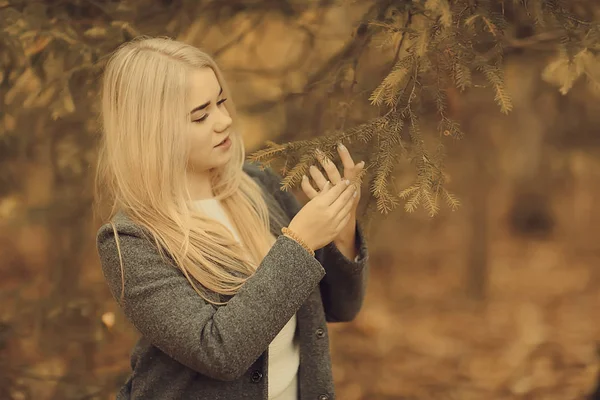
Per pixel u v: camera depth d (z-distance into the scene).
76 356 2.96
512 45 2.48
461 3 1.68
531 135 6.66
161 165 1.60
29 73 2.54
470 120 4.94
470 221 5.57
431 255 6.57
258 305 1.48
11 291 3.00
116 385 2.89
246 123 3.27
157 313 1.51
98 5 2.46
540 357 4.21
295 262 1.52
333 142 1.68
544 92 3.95
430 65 1.69
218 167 1.82
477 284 5.52
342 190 1.62
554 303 5.36
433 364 4.22
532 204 7.64
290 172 1.65
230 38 3.12
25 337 2.98
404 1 1.81
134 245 1.57
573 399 3.64
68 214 3.13
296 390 1.84
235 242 1.69
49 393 3.03
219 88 1.67
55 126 2.88
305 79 2.88
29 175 3.36
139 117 1.59
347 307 1.93
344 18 2.94
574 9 2.15
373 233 2.34
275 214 1.92
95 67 2.30
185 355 1.50
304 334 1.79
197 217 1.66
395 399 3.81
